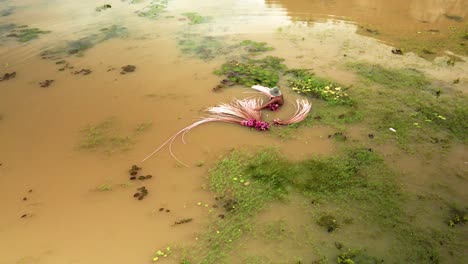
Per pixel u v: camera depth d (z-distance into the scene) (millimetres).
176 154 7422
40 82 9875
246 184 6645
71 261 5449
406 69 10258
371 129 7969
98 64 10727
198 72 10273
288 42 12000
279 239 5672
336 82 9680
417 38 12219
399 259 5355
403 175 6781
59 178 6887
